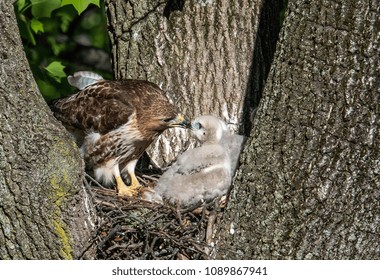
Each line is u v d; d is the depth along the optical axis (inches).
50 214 425.7
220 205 501.4
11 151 412.5
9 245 427.2
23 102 411.8
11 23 408.8
